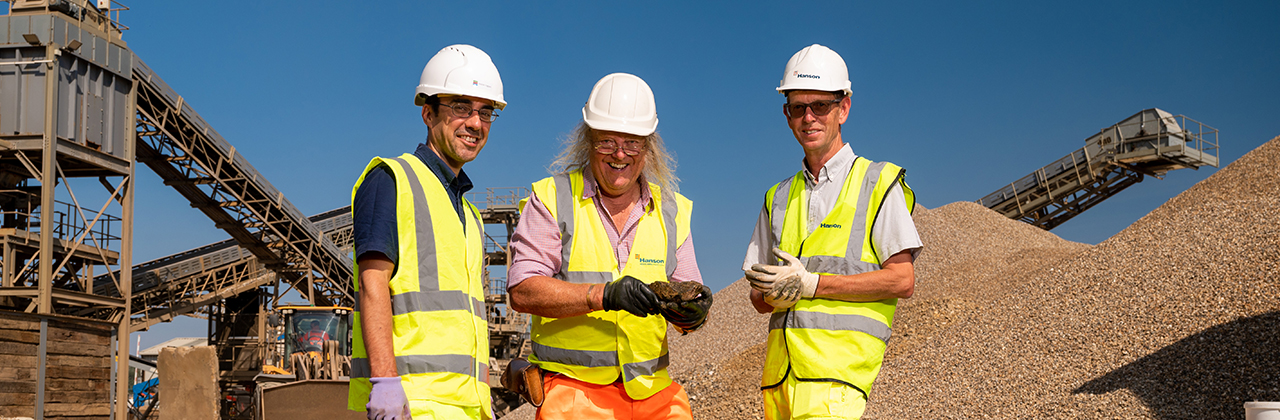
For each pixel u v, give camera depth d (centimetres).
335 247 2759
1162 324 941
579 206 346
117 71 1903
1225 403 747
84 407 1747
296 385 843
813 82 355
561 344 343
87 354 1780
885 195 350
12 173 1769
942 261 1959
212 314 2911
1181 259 1094
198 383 823
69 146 1764
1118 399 818
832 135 365
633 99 335
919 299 1469
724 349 1633
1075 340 994
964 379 1011
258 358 2780
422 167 308
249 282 2803
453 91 312
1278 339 802
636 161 343
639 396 340
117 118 1916
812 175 372
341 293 2850
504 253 3070
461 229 312
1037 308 1141
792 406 346
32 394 1622
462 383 294
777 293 334
